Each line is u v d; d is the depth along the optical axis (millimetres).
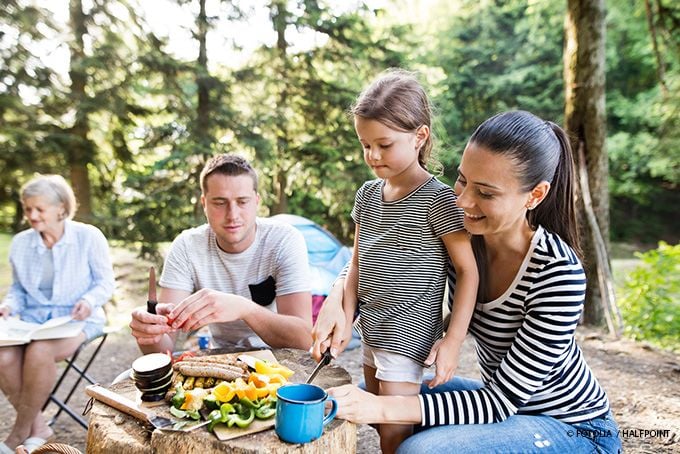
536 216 1518
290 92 8414
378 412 1379
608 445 1436
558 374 1453
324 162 8250
